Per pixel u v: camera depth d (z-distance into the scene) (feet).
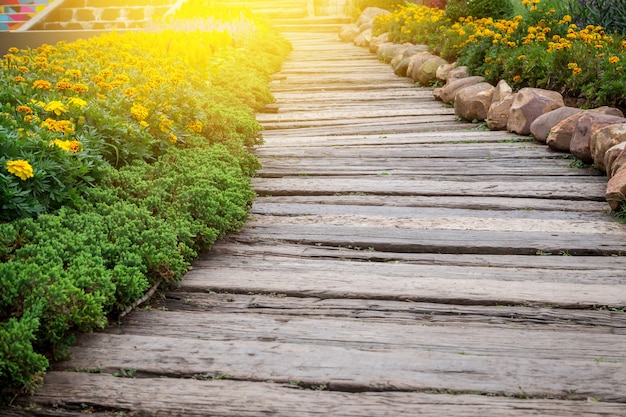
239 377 8.91
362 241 14.24
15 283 9.36
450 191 17.78
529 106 23.77
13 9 49.29
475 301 11.39
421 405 8.27
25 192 11.87
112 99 18.13
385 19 51.47
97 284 10.16
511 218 15.76
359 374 8.95
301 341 9.98
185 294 11.75
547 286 11.97
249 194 16.24
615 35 30.78
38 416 8.13
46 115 16.26
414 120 27.27
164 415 8.10
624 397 8.44
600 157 18.61
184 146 18.83
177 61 28.37
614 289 11.83
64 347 9.41
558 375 8.93
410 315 10.93
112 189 14.24
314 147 23.03
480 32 33.17
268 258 13.48
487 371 9.05
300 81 36.70
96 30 45.62
